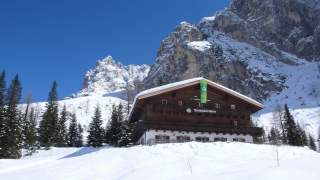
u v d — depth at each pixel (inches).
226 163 1020.5
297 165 749.9
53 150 2839.6
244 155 1206.3
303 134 3526.1
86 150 2482.8
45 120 3427.7
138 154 1237.7
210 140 1844.2
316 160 810.2
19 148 2608.3
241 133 1904.5
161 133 1786.4
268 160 971.3
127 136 3216.0
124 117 4020.7
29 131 2933.1
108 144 3521.2
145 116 1867.6
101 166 1107.3
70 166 1157.1
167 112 1863.9
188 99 1910.7
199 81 1886.1
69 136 3998.5
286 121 3053.6
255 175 676.7
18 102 3457.2
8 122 2532.0
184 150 1261.1
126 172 984.3
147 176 887.1
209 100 1941.4
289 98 7544.3
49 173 1082.1
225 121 1932.8
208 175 760.3
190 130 1813.5
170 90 1844.2
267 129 5251.0
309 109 6397.6
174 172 918.4
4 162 1679.4
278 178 636.1
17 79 3430.1
